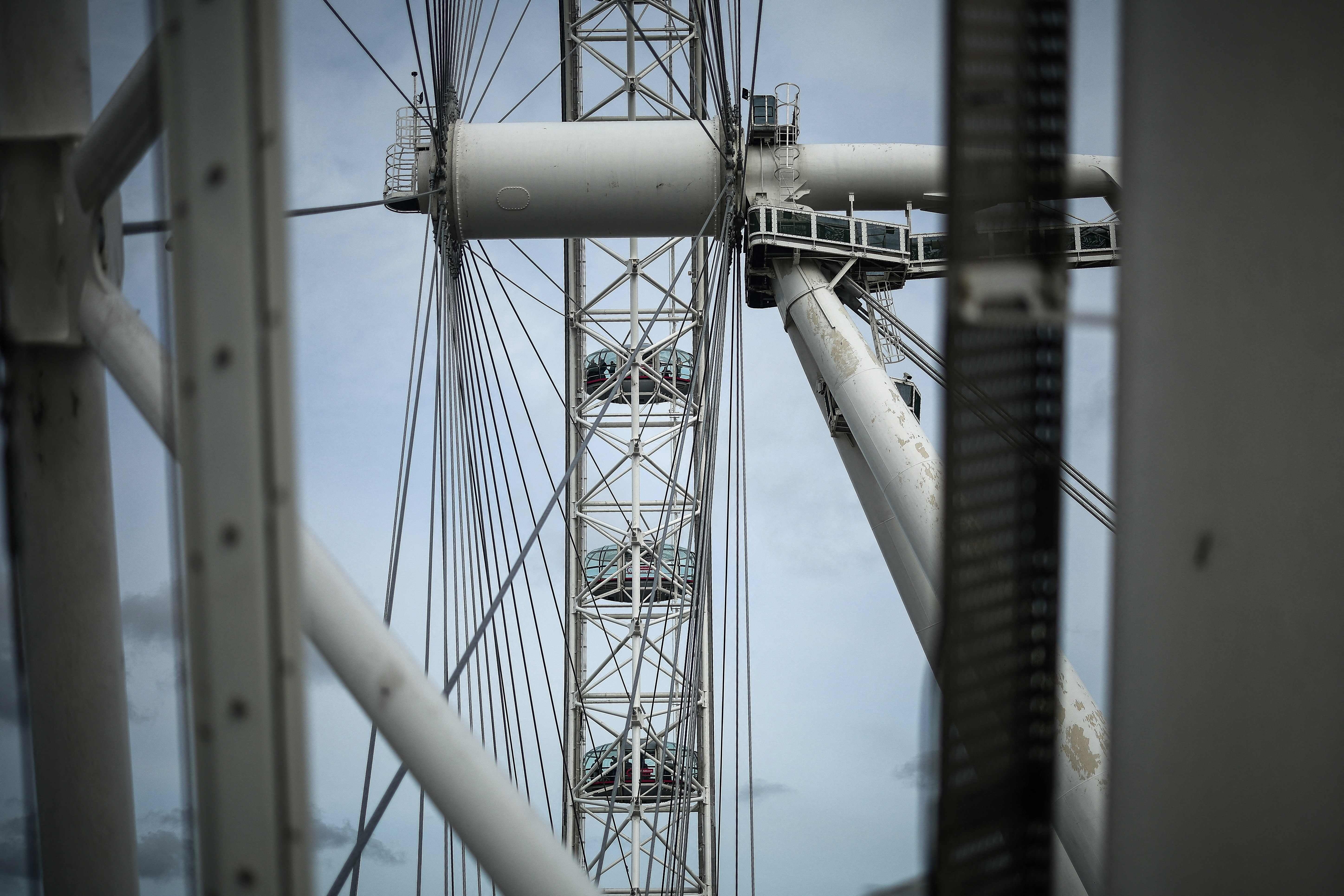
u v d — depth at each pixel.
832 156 17.81
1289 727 3.71
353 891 8.11
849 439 16.19
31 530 5.59
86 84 5.66
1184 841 3.77
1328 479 3.74
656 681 25.84
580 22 23.30
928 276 17.81
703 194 17.41
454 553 14.95
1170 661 3.81
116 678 5.79
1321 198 3.80
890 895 4.03
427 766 5.14
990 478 3.90
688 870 25.81
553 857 5.23
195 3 3.38
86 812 5.65
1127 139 3.90
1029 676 3.92
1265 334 3.81
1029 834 3.92
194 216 3.39
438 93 17.36
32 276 5.56
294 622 3.41
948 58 3.90
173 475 3.68
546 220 17.52
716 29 16.23
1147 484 3.85
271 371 3.39
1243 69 3.83
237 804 3.38
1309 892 3.66
